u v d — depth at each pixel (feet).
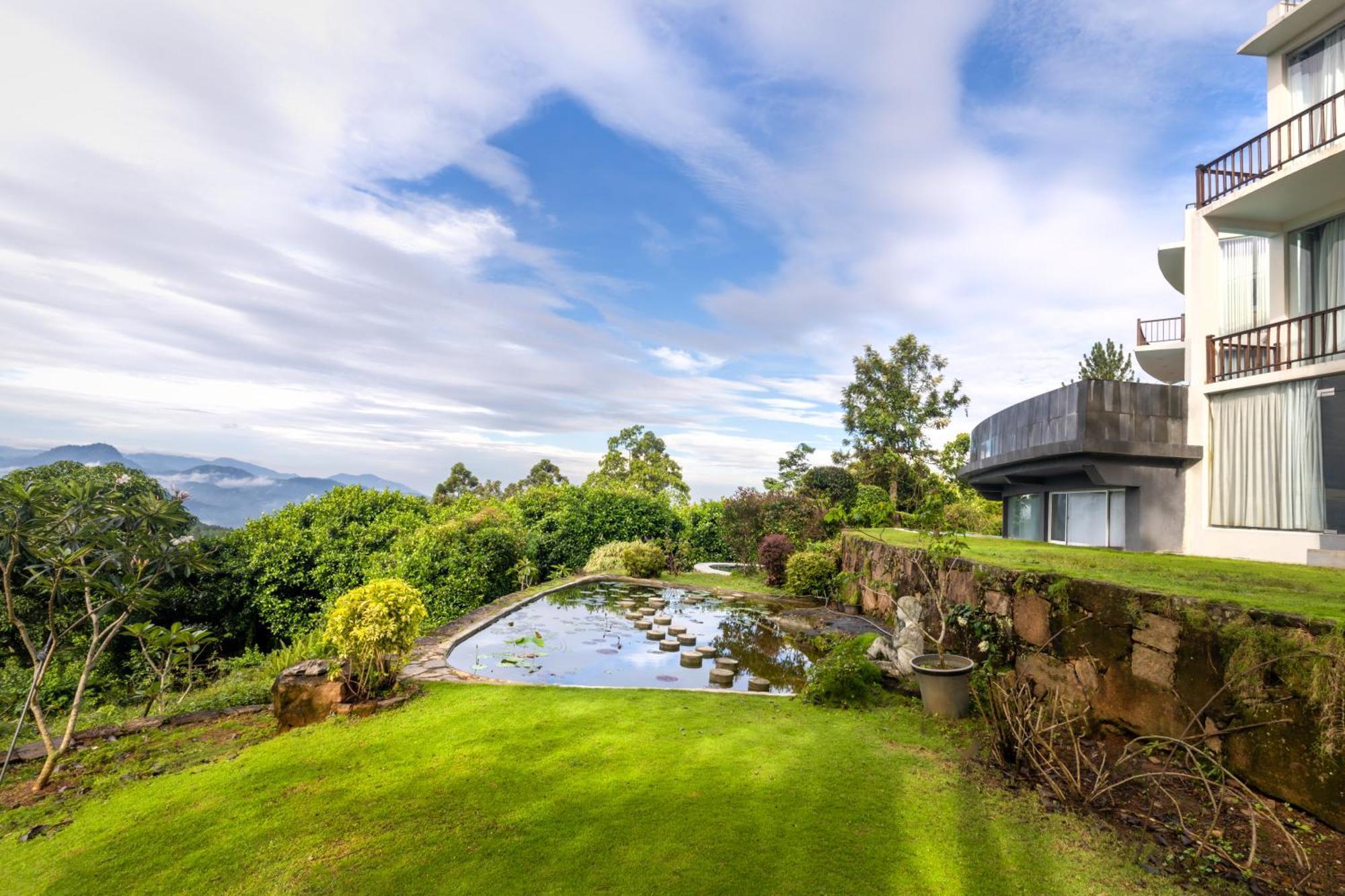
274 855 10.23
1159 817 11.15
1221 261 35.96
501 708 17.40
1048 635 17.03
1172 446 30.91
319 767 13.56
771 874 9.48
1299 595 13.33
